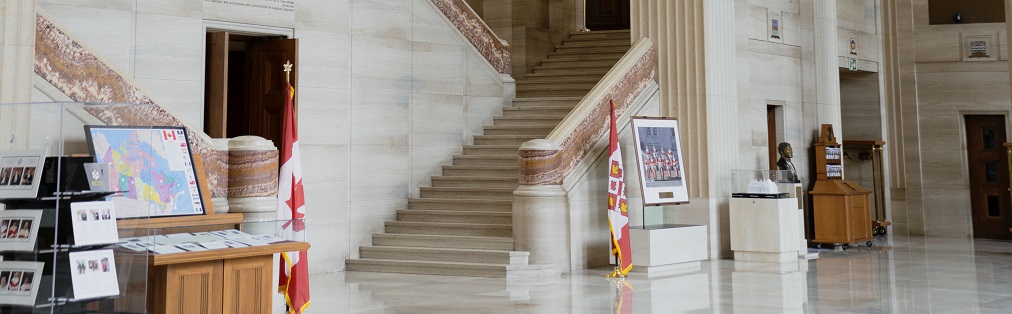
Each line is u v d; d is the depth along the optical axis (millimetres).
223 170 8109
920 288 10164
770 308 8688
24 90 7000
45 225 4945
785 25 15656
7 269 5016
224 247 5855
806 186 15828
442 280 11039
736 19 14406
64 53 7660
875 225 17312
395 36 13531
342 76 12742
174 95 11016
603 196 12711
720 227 13664
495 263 11508
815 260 13438
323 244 12297
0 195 5102
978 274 11547
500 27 17406
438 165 14141
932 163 18375
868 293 9758
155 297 5547
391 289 10211
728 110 13883
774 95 15258
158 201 6578
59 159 4945
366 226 12961
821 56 16312
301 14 12305
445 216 12914
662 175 12367
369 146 13070
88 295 4992
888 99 18703
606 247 12695
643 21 14094
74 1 10141
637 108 13391
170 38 10992
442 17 14320
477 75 14891
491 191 13148
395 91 13492
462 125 14578
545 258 11492
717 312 8453
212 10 11406
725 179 13758
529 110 14977
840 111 17016
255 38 12266
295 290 7543
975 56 18016
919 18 18484
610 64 16203
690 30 13703
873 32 18422
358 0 13016
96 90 7867
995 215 17859
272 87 12062
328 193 12445
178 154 6977
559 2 18156
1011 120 17672
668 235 12109
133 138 5559
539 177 11664
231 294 5949
